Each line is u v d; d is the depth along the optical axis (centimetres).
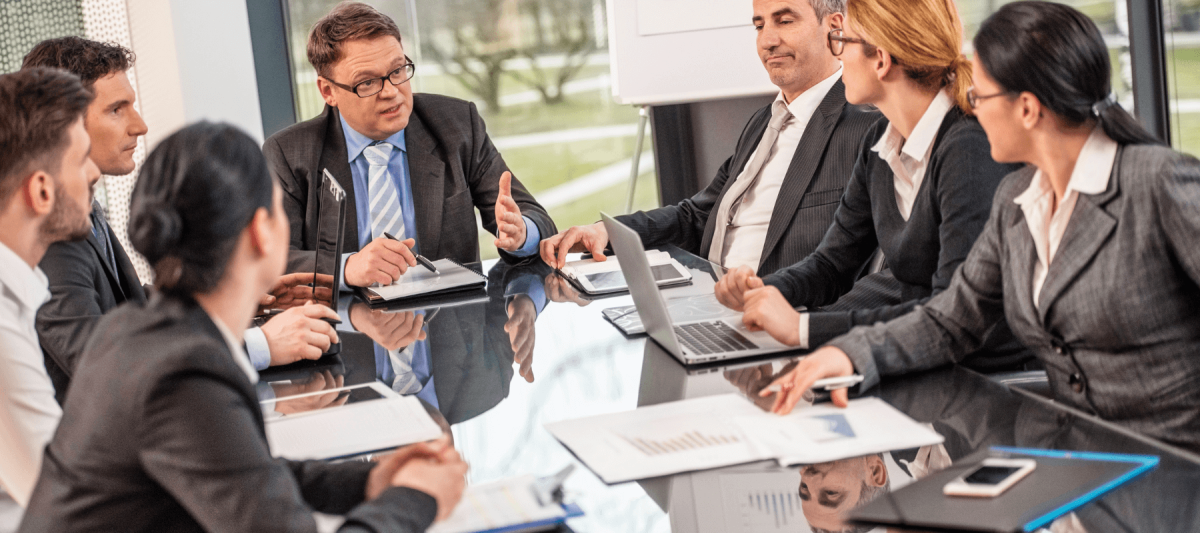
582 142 447
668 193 425
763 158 270
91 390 88
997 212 146
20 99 138
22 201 140
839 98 248
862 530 95
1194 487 96
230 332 94
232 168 91
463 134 298
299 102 428
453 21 433
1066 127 128
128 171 221
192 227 89
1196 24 313
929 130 173
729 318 183
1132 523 89
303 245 279
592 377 157
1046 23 125
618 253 181
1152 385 128
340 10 273
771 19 257
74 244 183
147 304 93
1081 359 134
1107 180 127
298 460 110
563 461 120
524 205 294
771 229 252
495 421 138
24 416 141
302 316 182
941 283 162
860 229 206
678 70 365
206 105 397
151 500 88
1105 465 101
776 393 140
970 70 168
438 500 94
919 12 170
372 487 101
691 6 359
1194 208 119
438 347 185
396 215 283
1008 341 166
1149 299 125
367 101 272
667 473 114
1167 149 125
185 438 83
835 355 140
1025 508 92
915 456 113
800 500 104
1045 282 134
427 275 250
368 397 153
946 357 148
